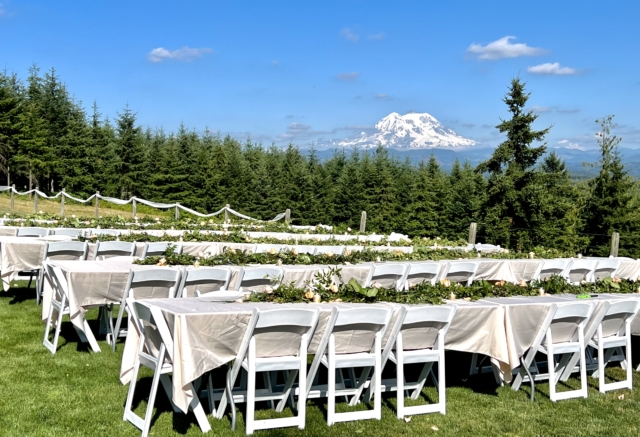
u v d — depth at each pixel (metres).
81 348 5.50
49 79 38.06
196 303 4.20
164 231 10.38
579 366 5.54
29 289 7.97
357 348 4.25
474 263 7.40
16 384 4.45
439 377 4.43
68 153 33.25
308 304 4.38
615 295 5.63
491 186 24.12
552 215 23.66
